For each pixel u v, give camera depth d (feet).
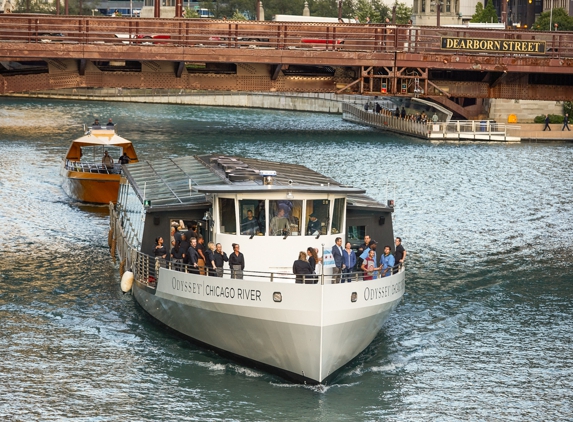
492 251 172.55
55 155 282.97
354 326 106.11
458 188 239.91
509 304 140.67
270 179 117.39
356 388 108.06
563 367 115.85
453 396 106.93
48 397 104.01
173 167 165.68
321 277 102.63
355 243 124.88
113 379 108.78
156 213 123.24
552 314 136.05
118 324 126.62
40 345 118.73
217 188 114.21
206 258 112.78
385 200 220.02
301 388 107.24
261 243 114.62
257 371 111.24
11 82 324.39
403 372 113.09
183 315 115.55
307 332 103.19
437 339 124.47
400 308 137.28
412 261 163.94
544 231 190.90
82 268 155.12
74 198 214.07
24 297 138.41
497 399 106.32
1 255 162.50
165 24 338.95
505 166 281.74
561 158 304.30
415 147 330.13
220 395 105.19
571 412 103.86
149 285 121.90
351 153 305.94
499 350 121.08
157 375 109.81
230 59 339.36
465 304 140.15
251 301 105.09
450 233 186.91
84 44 323.57
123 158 232.32
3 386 106.42
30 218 194.49
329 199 115.65
